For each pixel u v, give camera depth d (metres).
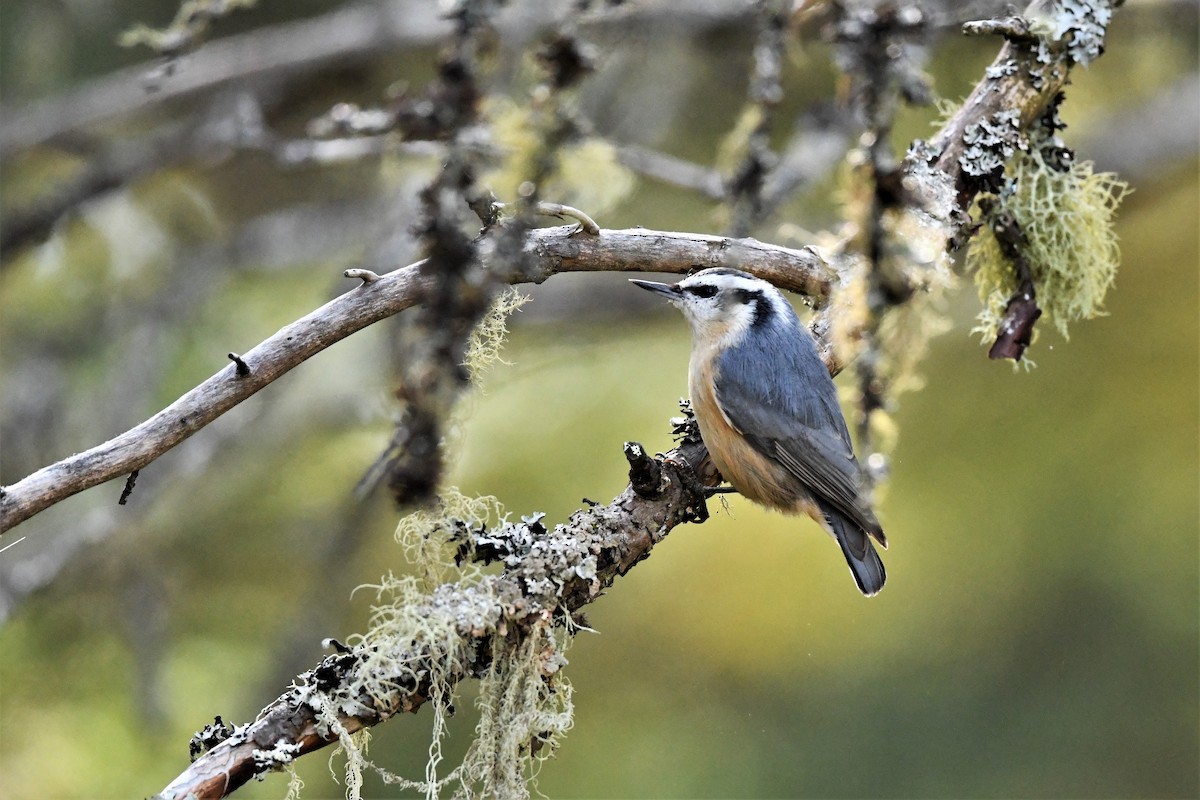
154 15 14.21
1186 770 11.83
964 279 12.77
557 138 6.10
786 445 7.64
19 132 13.69
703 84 14.05
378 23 13.62
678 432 8.14
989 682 12.37
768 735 12.28
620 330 14.66
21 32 14.02
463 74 5.36
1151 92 13.93
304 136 14.66
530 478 12.89
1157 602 12.49
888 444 6.39
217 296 14.50
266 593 12.99
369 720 5.39
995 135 6.98
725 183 7.95
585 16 7.41
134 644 11.38
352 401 13.30
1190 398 12.88
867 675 12.50
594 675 12.55
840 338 6.77
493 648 5.59
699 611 12.57
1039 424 13.06
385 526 13.05
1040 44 7.05
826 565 12.52
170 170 14.03
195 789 5.14
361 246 14.22
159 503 12.98
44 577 11.40
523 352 14.52
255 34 14.16
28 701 10.86
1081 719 12.28
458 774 5.58
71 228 13.69
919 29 5.57
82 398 13.24
